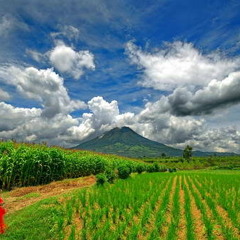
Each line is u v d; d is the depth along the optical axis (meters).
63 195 20.86
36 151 31.62
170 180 39.62
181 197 24.03
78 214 16.27
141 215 16.83
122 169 38.06
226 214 17.73
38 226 13.93
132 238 12.36
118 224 14.66
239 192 26.16
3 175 28.00
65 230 13.77
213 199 22.95
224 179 42.06
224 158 170.00
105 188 25.52
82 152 55.34
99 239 12.67
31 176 30.67
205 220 15.06
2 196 23.53
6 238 12.56
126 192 23.64
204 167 136.75
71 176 41.38
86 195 21.66
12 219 15.31
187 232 13.12
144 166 67.75
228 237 12.74
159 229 14.14
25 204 19.45
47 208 16.61
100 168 46.88
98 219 14.80
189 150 164.62
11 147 30.50
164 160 159.62
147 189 26.95
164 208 18.12
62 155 35.19
